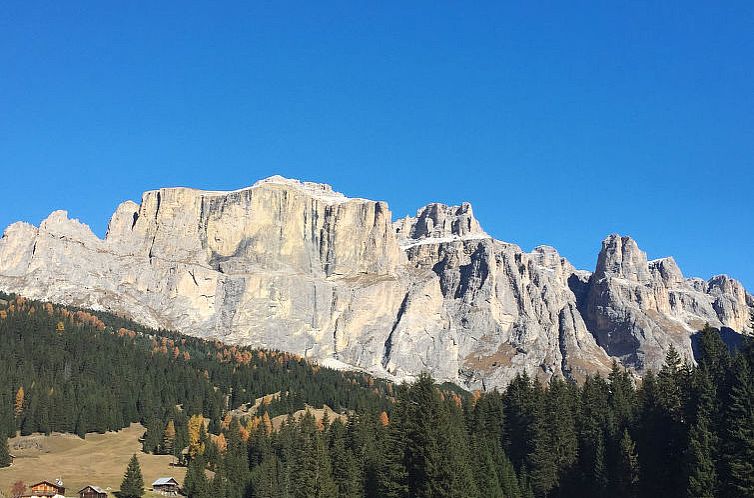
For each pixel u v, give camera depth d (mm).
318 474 149625
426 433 126438
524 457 171000
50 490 194375
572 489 158375
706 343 160750
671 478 141750
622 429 162875
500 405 186250
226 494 199375
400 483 128500
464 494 122312
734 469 127188
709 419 138125
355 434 180250
